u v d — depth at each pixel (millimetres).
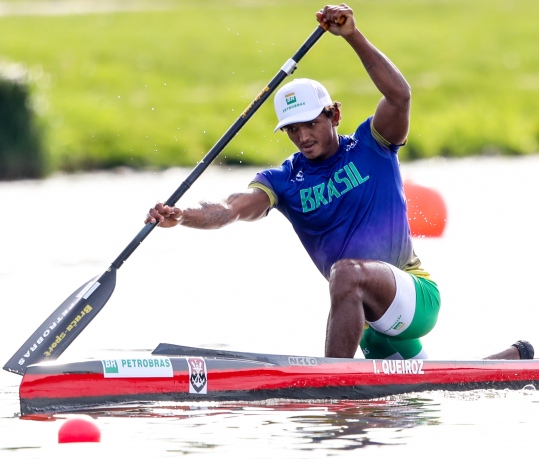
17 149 84562
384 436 17219
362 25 170375
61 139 91500
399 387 21188
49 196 68500
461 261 41844
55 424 18188
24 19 171375
